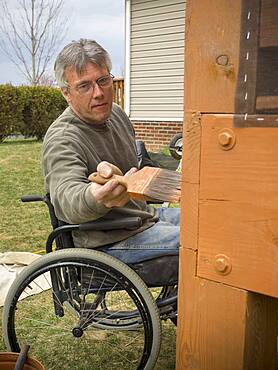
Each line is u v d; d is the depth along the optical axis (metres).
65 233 1.66
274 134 0.88
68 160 1.59
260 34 0.86
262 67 0.87
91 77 1.69
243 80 0.90
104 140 1.83
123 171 1.91
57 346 2.10
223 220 0.98
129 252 1.66
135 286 1.55
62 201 1.49
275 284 0.93
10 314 1.67
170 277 1.66
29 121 12.11
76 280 1.70
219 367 1.07
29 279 1.62
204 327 1.07
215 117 0.95
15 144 11.05
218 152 0.96
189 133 1.00
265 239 0.93
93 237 1.65
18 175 6.77
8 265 3.01
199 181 1.00
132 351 2.07
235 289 1.00
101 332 2.19
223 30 0.91
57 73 1.76
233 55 0.90
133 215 1.75
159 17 8.37
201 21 0.93
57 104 12.38
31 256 3.10
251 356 1.06
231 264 0.99
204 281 1.04
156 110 8.74
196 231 1.03
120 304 2.27
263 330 1.10
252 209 0.93
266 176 0.90
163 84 8.55
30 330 2.20
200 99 0.97
